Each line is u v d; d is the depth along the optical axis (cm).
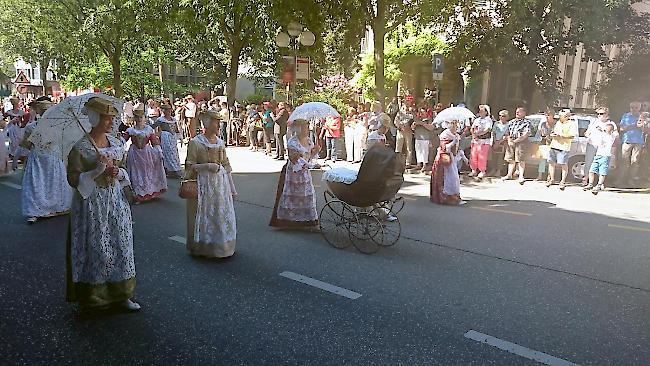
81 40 2825
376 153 696
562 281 607
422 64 2397
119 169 485
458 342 453
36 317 490
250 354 427
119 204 487
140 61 3466
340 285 583
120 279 489
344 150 1814
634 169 1306
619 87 2038
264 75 3712
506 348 444
